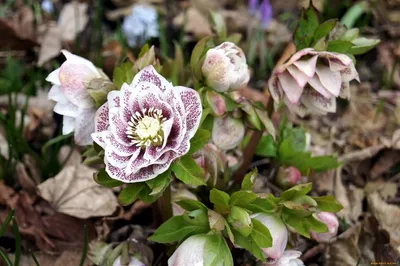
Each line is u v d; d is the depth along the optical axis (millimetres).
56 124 574
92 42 705
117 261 400
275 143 497
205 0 790
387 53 709
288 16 763
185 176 335
